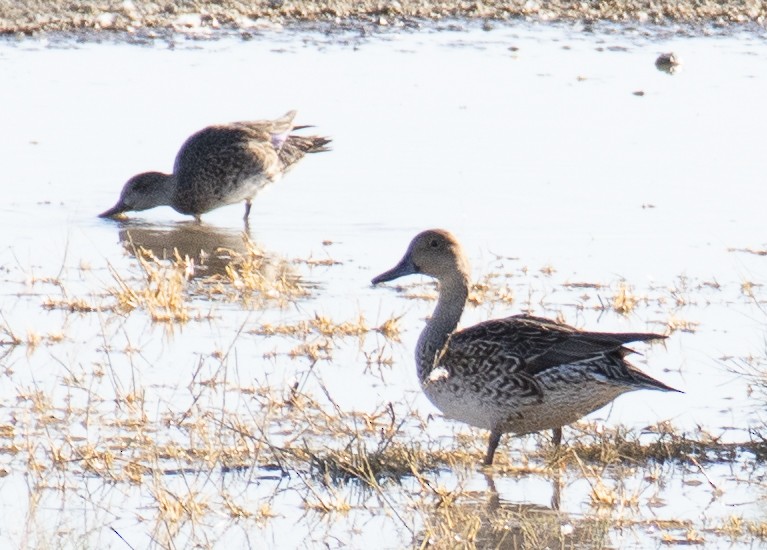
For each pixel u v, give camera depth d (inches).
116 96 901.8
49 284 571.2
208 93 916.6
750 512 368.2
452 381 408.8
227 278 593.9
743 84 993.5
